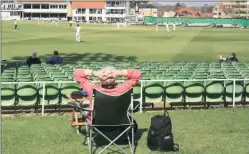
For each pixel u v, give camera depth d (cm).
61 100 1152
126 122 758
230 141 875
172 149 805
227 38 5638
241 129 962
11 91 1118
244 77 1332
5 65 1773
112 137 837
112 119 747
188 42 4700
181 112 1134
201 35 6444
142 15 16688
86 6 16600
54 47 3738
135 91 1168
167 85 1188
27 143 852
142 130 948
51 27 8525
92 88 762
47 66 1656
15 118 1066
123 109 747
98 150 812
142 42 4584
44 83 1115
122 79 1199
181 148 824
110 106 733
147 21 12825
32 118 1066
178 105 1265
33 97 1136
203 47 4009
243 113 1120
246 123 1015
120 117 751
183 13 18300
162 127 805
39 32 6375
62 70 1478
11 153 791
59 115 1112
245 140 884
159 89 1184
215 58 3030
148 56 3120
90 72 799
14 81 1190
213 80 1195
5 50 3356
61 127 974
